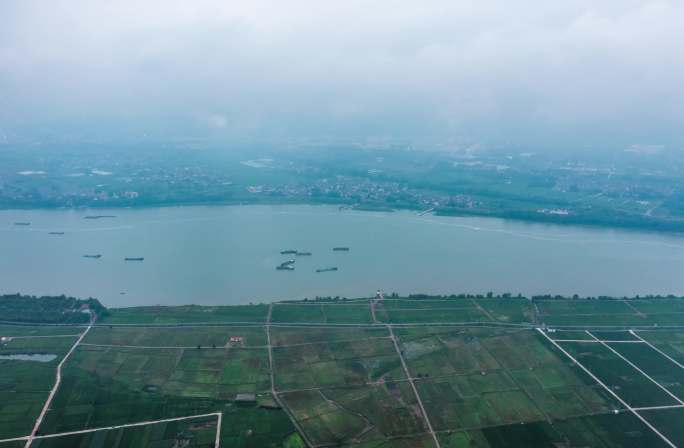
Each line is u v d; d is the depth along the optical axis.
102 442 158.38
